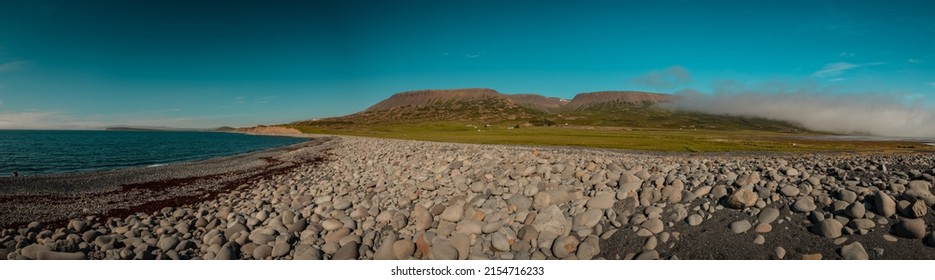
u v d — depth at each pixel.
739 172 13.69
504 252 10.11
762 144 65.81
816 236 8.81
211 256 10.52
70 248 10.60
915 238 8.22
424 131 162.12
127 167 41.03
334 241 11.14
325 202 15.48
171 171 33.88
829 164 15.16
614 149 52.62
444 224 11.70
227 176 29.95
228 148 81.19
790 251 8.52
